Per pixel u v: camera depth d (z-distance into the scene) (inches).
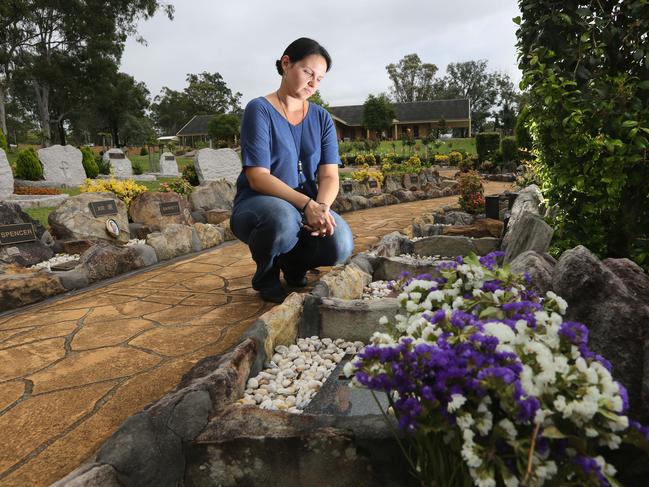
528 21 125.2
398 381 45.1
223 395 68.5
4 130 1525.6
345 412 72.2
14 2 1338.6
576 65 116.9
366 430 56.1
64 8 1467.8
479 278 63.0
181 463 59.4
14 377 86.3
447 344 46.5
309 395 77.9
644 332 60.6
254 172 110.8
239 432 59.1
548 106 119.3
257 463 57.8
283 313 97.8
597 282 65.7
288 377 85.2
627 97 108.8
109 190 275.7
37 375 86.9
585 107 113.4
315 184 126.1
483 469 39.7
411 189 590.9
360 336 101.0
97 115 1868.8
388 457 54.9
